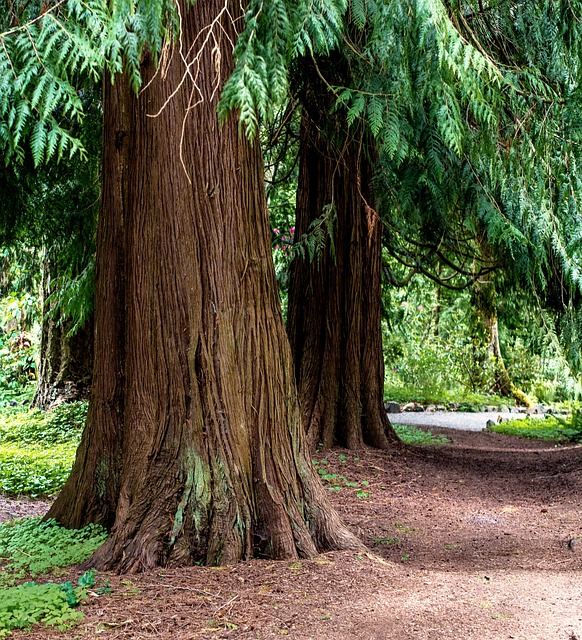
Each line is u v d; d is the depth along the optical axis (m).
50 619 3.94
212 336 5.07
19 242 11.04
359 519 6.76
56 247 11.46
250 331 5.20
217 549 4.90
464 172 7.52
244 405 5.15
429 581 4.75
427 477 8.73
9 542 5.59
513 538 6.15
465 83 4.33
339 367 9.97
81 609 4.14
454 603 4.32
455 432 14.07
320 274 10.01
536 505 7.48
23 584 4.54
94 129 8.52
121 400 5.78
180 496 4.96
